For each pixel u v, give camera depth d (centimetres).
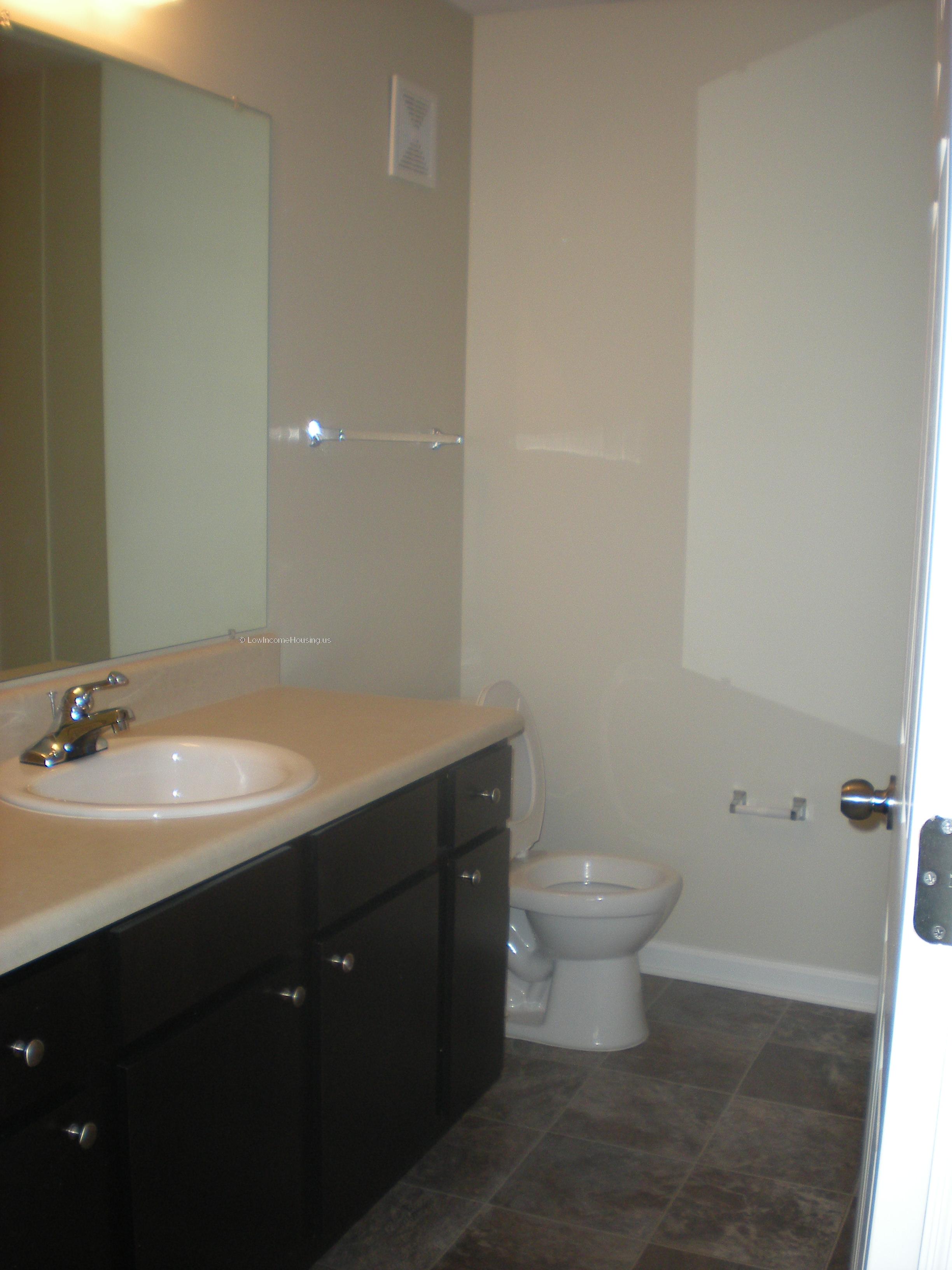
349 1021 173
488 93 302
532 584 311
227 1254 149
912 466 267
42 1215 118
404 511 287
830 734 283
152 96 196
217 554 222
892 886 113
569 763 312
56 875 127
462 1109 219
